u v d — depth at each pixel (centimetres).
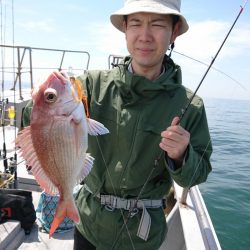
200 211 148
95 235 98
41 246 149
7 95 342
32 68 312
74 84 77
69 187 75
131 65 95
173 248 143
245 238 309
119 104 92
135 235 94
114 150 92
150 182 94
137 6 85
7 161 203
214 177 514
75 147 75
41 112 71
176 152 78
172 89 92
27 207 154
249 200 406
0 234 141
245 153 716
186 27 93
